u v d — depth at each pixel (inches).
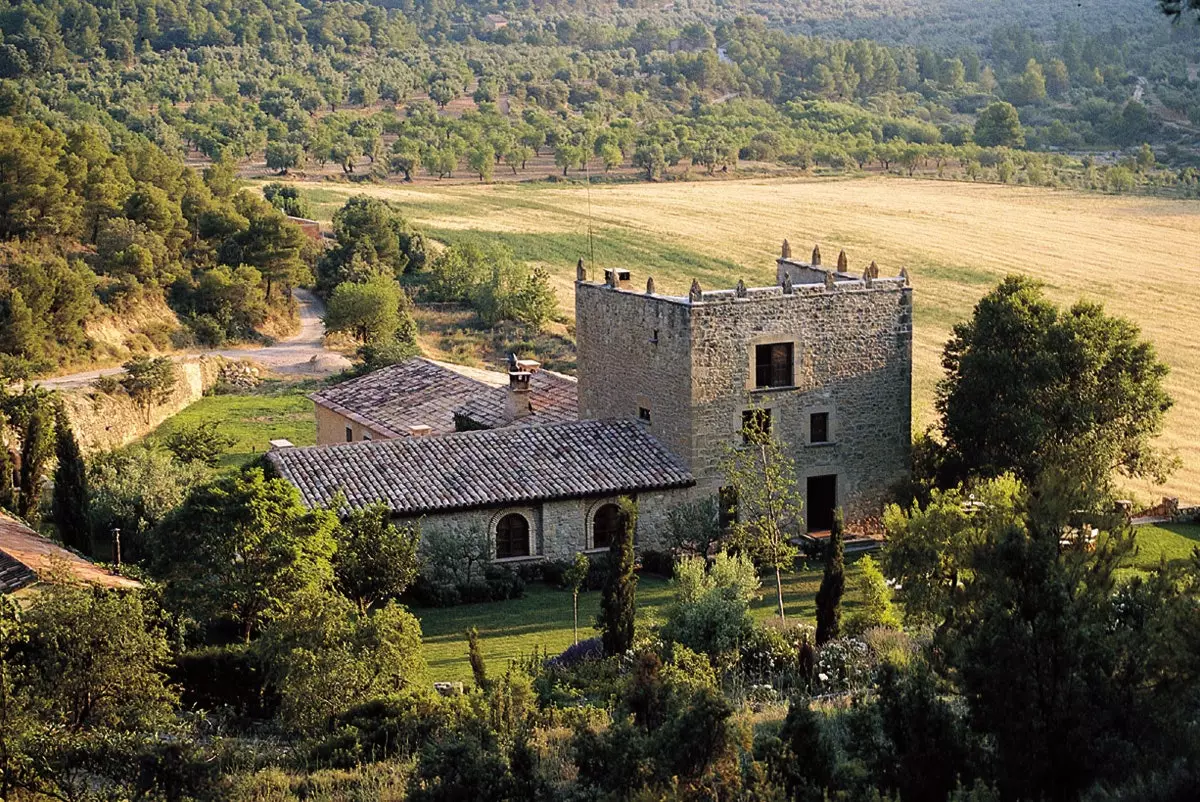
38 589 1315.2
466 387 2436.0
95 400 3016.7
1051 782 759.1
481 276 4687.5
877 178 7662.4
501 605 1771.7
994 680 774.5
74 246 4298.7
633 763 786.8
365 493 1827.0
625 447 1973.4
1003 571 818.2
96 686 981.2
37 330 3479.3
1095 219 5964.6
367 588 1547.7
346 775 988.6
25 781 860.6
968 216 6048.2
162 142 7652.6
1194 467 2913.4
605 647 1390.3
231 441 2854.3
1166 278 4825.3
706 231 5738.2
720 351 1921.8
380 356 3661.4
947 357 2124.8
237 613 1395.2
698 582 1501.0
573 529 1911.9
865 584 1518.2
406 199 6392.7
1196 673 791.1
